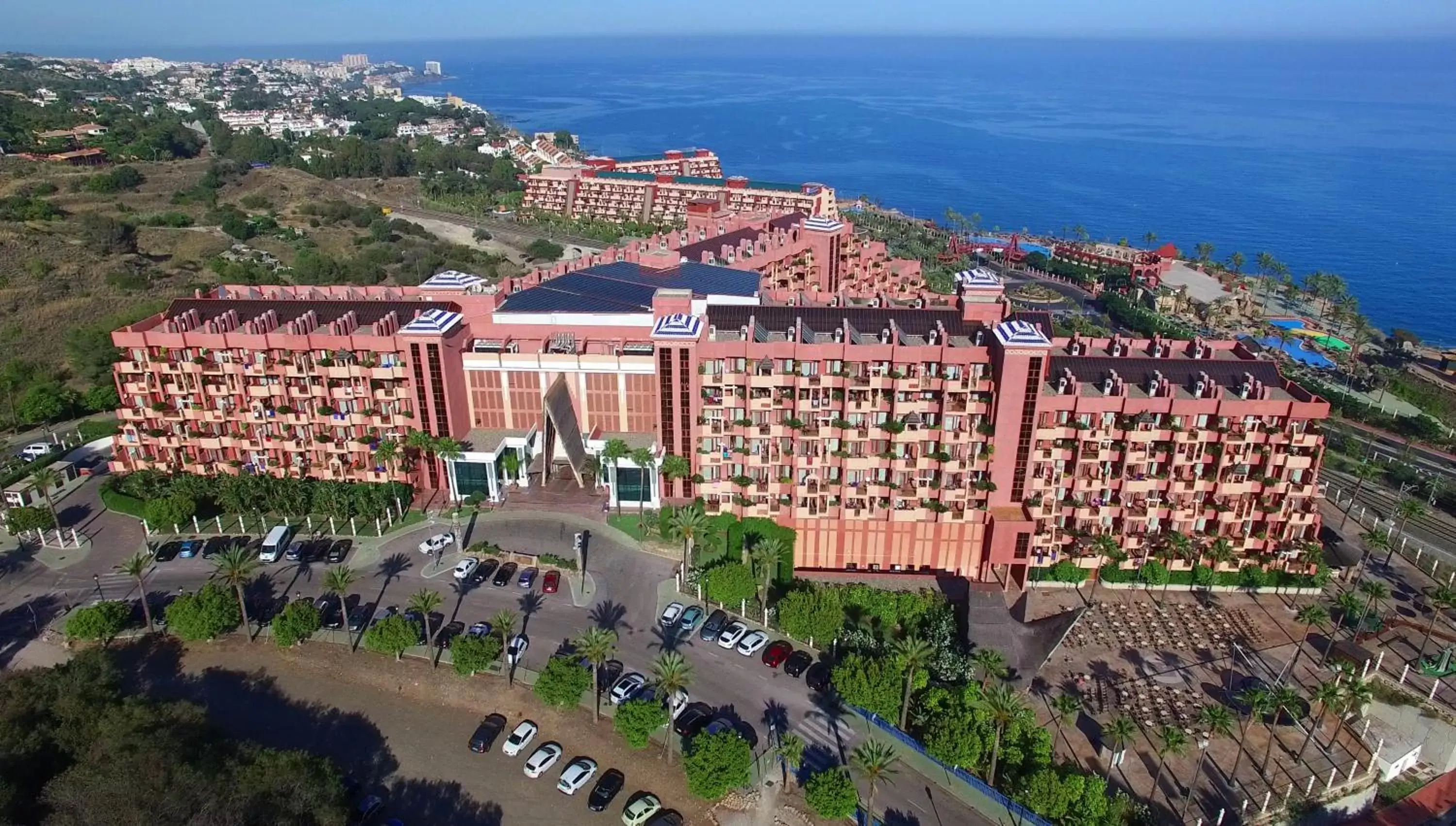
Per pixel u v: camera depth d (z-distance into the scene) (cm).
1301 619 12481
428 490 15388
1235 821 9906
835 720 10838
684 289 16962
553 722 10675
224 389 14925
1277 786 10394
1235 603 13688
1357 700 10688
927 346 13600
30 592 12962
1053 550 13938
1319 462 13338
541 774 9981
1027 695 11650
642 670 11481
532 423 15712
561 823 9431
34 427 18475
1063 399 13200
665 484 14688
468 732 10606
